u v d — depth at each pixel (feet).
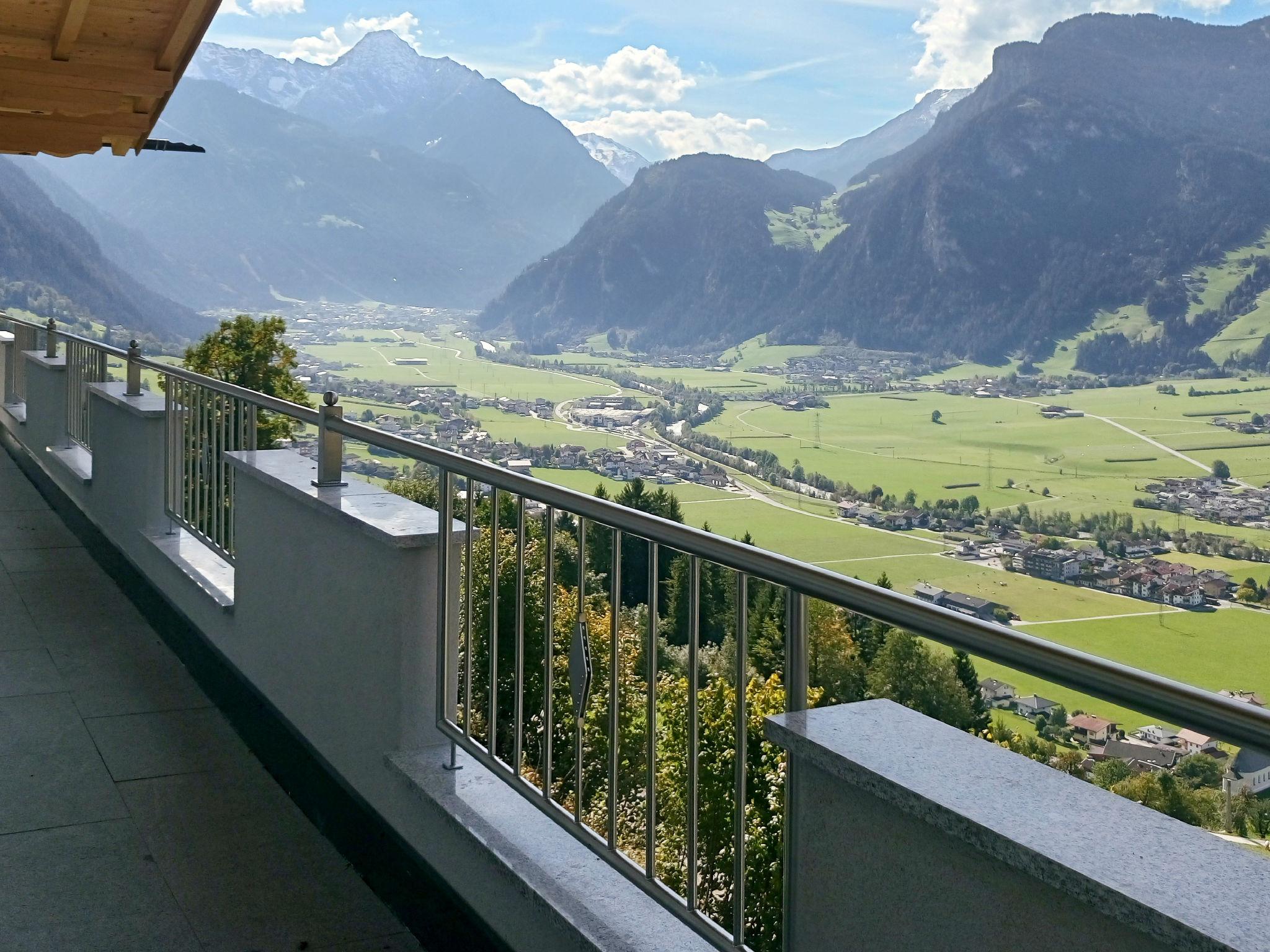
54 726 12.12
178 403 16.05
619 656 6.57
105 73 19.15
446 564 8.71
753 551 5.29
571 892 6.66
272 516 11.55
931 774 4.37
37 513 23.39
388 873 8.77
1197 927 3.21
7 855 9.19
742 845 5.60
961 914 4.18
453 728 8.57
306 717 10.64
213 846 9.47
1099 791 4.20
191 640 14.44
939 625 4.27
